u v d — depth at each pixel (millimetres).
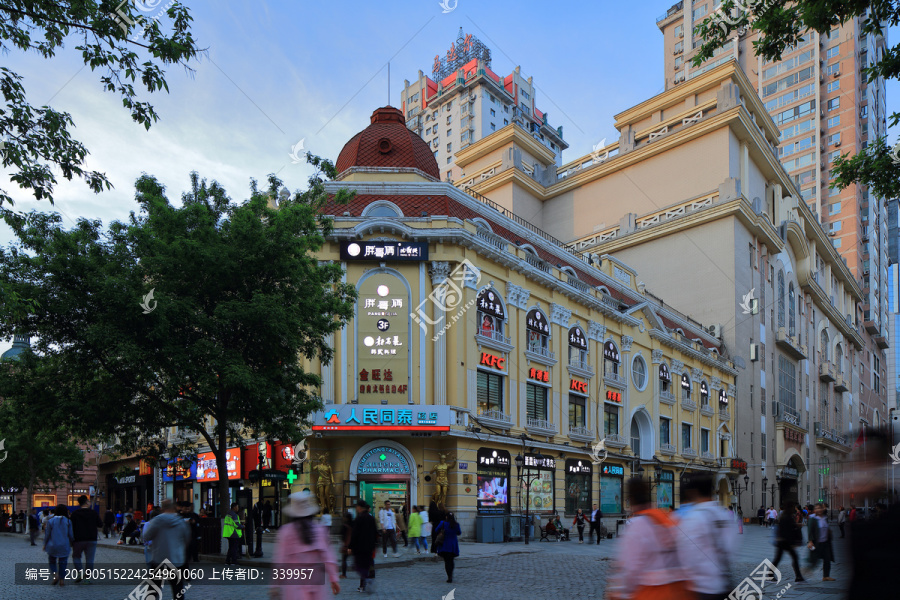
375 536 14328
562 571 18047
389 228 28688
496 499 29875
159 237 18766
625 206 61719
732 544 6328
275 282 19531
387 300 28406
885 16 12805
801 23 13547
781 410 62062
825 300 78250
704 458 48688
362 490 27281
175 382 18016
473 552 23062
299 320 18516
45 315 16750
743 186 57656
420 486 27297
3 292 11469
